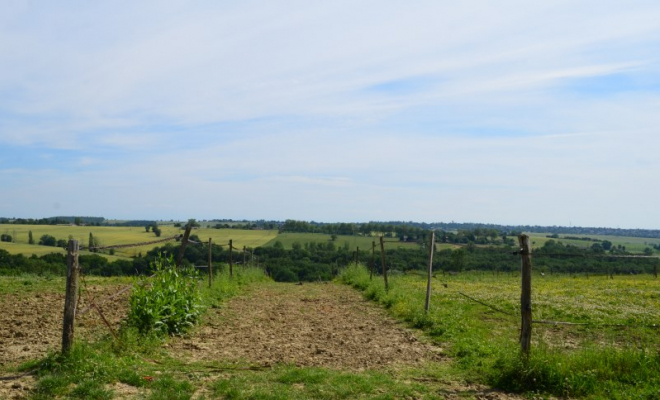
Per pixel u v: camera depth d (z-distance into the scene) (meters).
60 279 23.72
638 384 8.06
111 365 8.28
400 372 9.37
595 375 8.26
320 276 43.78
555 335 13.06
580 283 33.16
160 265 13.70
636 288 27.55
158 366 9.13
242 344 11.71
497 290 25.64
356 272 30.05
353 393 7.82
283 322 15.12
